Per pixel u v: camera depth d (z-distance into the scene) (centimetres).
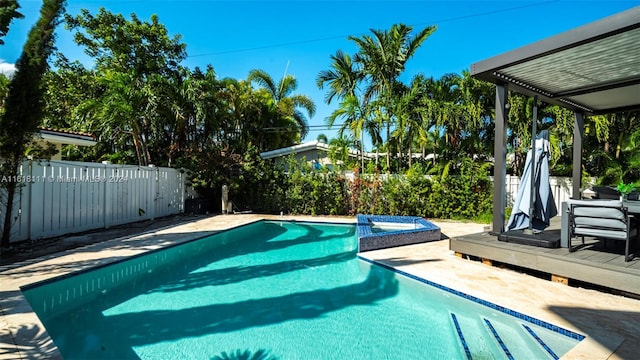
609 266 409
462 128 1306
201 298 445
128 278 536
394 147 1433
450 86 1320
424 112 1240
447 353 308
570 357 266
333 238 895
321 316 390
